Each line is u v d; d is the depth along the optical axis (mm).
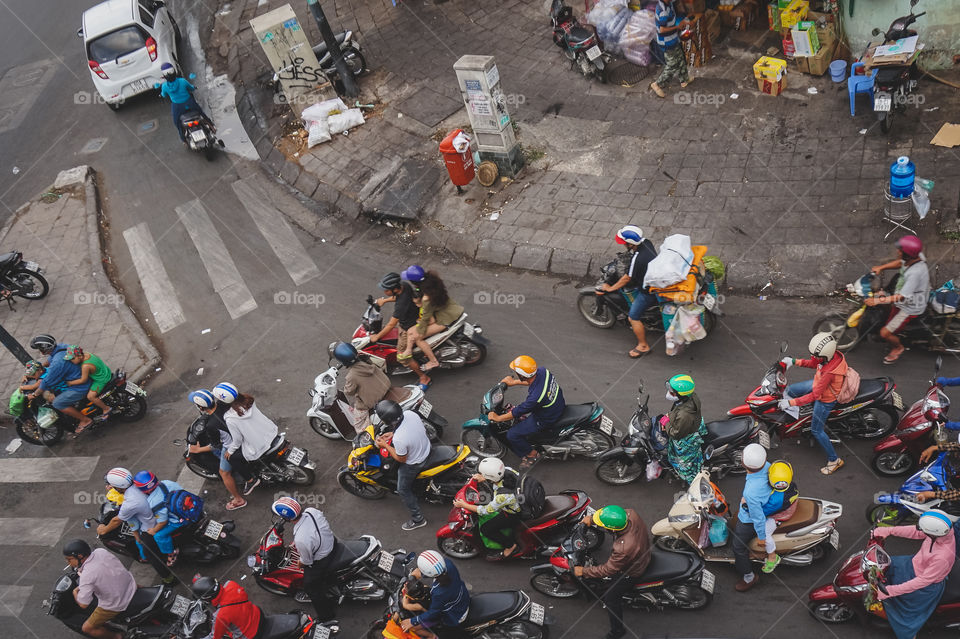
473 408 9102
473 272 10930
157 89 15625
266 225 12523
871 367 8461
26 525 8953
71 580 7152
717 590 6930
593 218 10969
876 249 9469
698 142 11609
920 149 10445
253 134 14289
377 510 8320
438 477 7816
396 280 8859
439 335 9102
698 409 7160
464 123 13023
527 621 6453
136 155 14625
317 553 6855
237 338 10773
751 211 10391
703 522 6777
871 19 11391
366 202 12227
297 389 9867
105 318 11492
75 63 17344
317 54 14133
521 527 7117
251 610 6512
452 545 7668
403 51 14859
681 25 12125
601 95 12875
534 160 12102
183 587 8008
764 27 13109
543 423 7805
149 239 12758
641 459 7629
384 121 13539
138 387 9961
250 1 17750
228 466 8266
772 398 7680
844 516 7250
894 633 6340
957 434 7082
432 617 6199
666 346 9094
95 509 9000
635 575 6359
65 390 9438
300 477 8617
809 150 10969
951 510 6465
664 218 10656
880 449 7281
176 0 18547
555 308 10125
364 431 8078
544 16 14836
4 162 15156
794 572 6930
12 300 12016
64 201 13875
